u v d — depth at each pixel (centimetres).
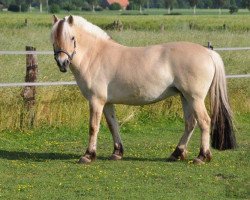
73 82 1498
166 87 1119
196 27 5356
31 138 1402
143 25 5825
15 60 1738
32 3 16712
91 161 1148
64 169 1089
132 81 1119
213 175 1054
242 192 945
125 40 2434
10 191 937
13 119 1434
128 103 1143
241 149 1291
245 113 1745
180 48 1116
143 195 919
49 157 1212
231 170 1090
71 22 1121
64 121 1496
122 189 952
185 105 1152
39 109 1468
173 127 1579
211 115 1133
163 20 7425
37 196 909
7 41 2286
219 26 5716
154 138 1444
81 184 980
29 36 2755
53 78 1573
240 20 7712
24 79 1539
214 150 1266
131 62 1125
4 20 6731
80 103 1523
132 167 1110
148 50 1131
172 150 1288
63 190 944
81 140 1402
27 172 1065
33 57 1466
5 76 1552
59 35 1100
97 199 895
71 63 1135
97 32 1148
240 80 1798
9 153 1245
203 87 1105
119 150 1186
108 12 14462
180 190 952
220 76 1124
